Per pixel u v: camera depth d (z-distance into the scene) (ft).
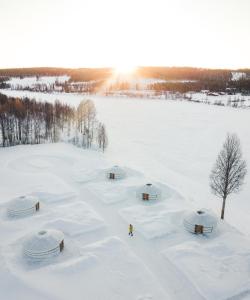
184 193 162.50
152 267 97.14
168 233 117.19
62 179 175.73
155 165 225.76
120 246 105.81
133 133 345.51
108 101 621.31
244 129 373.81
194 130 367.45
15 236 112.78
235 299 84.07
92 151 252.21
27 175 178.40
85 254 100.89
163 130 365.81
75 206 136.56
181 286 88.74
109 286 86.94
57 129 307.58
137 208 136.05
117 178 172.76
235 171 140.77
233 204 157.99
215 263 97.40
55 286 85.56
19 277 88.12
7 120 276.21
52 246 100.32
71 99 584.81
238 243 110.32
